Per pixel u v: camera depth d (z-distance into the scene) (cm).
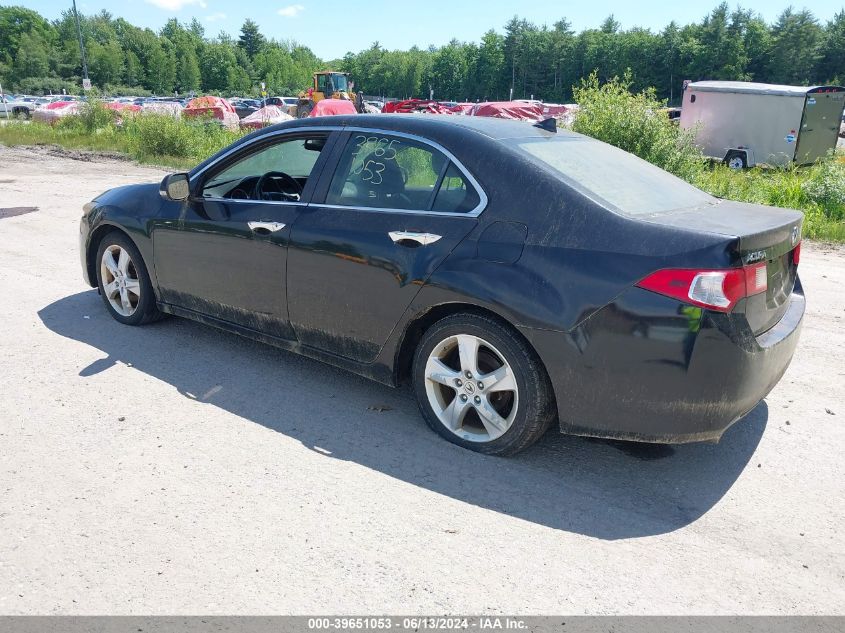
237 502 300
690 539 285
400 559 265
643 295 290
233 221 421
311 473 325
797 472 341
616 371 299
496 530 286
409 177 362
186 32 14925
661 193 355
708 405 292
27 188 1216
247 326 436
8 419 368
